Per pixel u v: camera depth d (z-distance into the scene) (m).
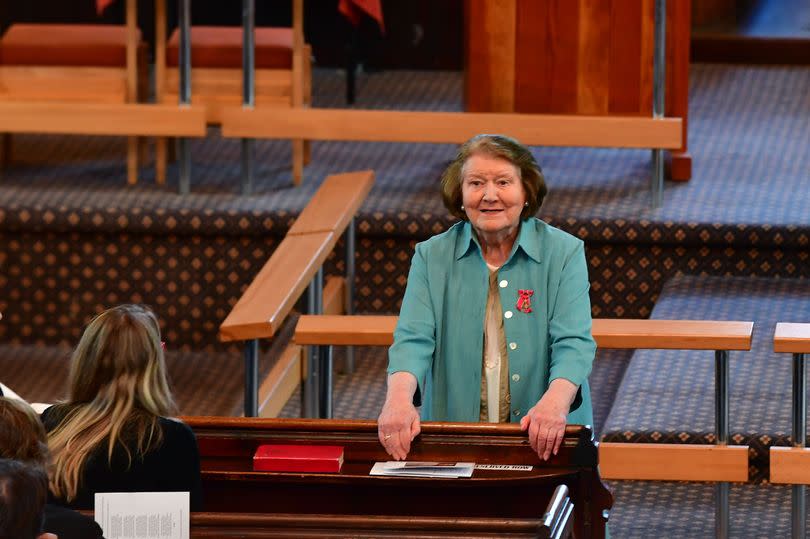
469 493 9.47
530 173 9.51
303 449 9.50
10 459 6.48
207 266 17.19
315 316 11.92
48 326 17.44
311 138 17.52
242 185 17.86
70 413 8.92
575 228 16.59
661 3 16.88
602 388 15.18
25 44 17.80
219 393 15.97
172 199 17.58
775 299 16.06
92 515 8.34
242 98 17.70
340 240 17.03
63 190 17.97
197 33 18.22
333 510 9.57
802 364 11.07
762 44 23.89
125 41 17.92
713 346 11.14
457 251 9.67
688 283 16.56
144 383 8.91
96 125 17.58
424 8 24.19
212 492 9.62
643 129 17.02
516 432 9.25
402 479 9.23
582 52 17.41
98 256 17.27
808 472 11.13
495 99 17.64
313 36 24.34
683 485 13.36
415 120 17.36
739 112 21.52
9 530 6.02
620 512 12.80
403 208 17.14
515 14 17.47
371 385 15.53
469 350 9.61
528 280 9.57
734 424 13.09
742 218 16.67
